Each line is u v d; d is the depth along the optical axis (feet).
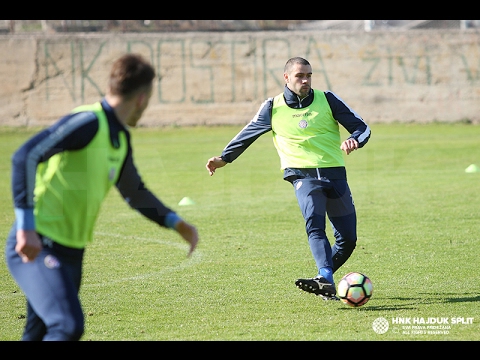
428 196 72.08
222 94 145.38
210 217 63.62
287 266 44.62
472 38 145.69
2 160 106.42
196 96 145.07
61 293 21.04
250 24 162.09
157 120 144.97
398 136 127.85
